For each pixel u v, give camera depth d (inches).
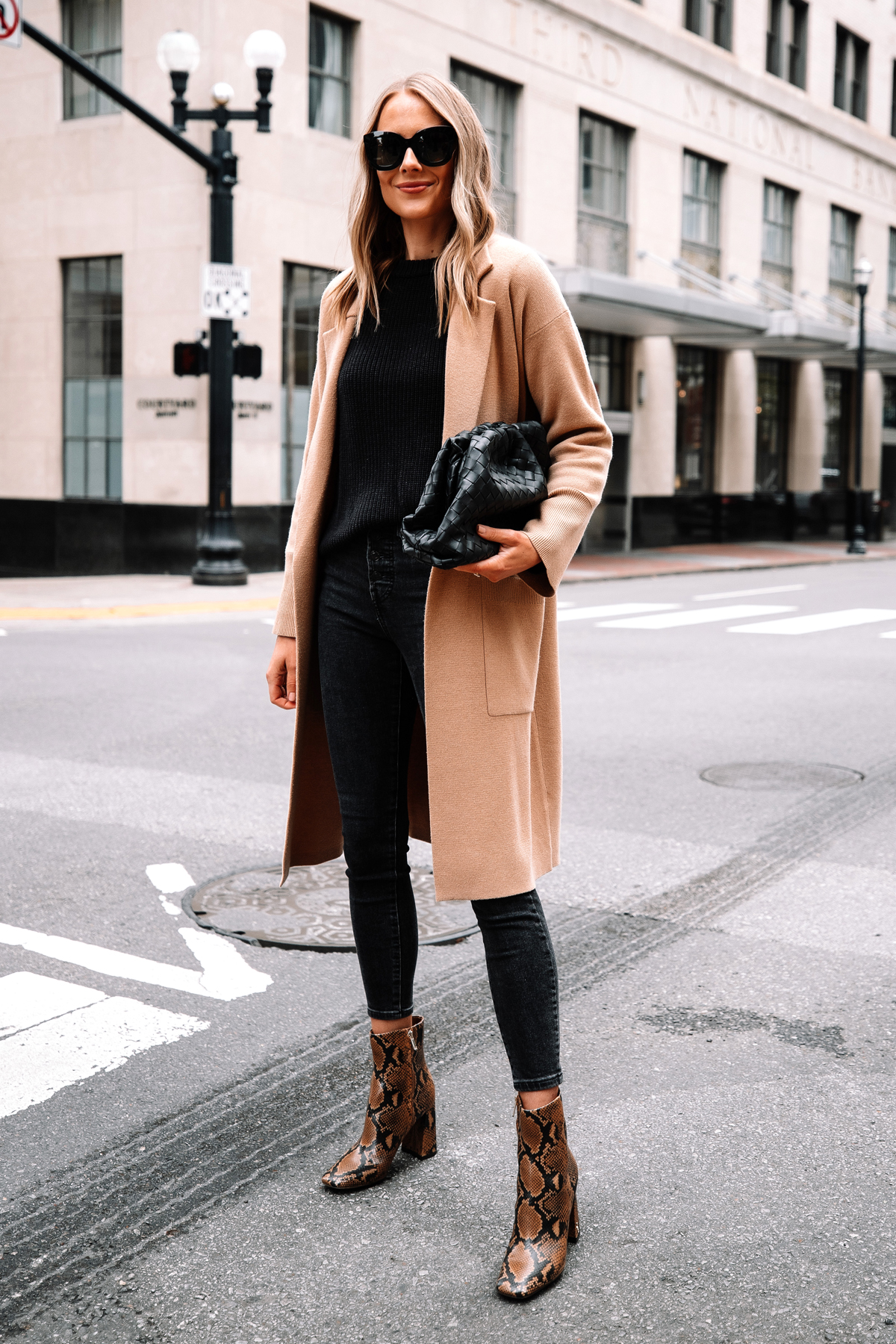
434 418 93.1
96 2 716.0
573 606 579.2
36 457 764.0
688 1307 83.5
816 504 1231.5
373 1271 88.0
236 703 318.7
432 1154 104.4
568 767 253.1
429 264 95.4
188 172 687.7
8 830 204.7
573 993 139.3
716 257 1087.6
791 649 423.2
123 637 452.4
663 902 171.2
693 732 287.0
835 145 1242.0
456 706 91.1
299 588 98.7
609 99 940.0
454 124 91.5
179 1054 123.4
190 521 703.7
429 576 93.0
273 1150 105.1
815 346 1079.0
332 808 106.7
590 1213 95.6
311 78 735.7
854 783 238.8
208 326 691.4
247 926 160.2
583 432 95.0
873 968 146.6
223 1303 84.3
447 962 147.5
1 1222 94.3
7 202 760.3
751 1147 105.2
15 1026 130.0
